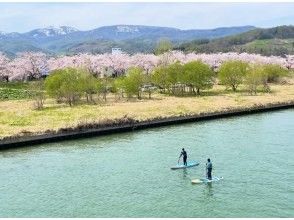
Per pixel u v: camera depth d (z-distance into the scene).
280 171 54.53
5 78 183.50
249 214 40.53
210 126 88.69
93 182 51.91
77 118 88.81
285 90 146.12
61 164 60.78
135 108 104.38
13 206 44.34
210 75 140.00
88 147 71.38
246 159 60.91
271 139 74.38
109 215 41.12
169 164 59.38
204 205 43.16
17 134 73.75
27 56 192.75
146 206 43.31
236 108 104.88
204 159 61.50
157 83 141.38
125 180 52.34
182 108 103.62
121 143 74.06
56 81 115.75
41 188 50.12
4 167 59.72
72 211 42.53
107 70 189.00
